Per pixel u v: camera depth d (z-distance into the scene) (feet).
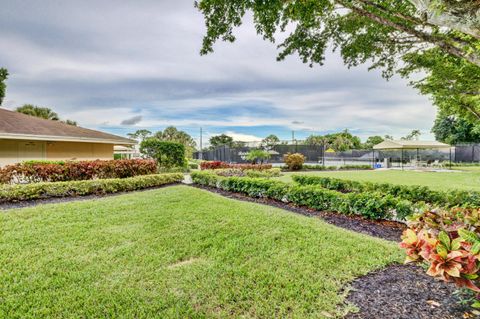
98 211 17.63
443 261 5.05
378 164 84.84
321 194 18.98
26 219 15.56
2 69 54.19
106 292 8.24
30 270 9.59
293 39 16.67
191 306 7.54
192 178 35.63
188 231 13.83
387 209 15.66
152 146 53.78
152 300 7.84
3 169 23.70
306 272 9.39
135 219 15.96
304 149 78.84
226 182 28.48
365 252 11.09
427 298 7.47
